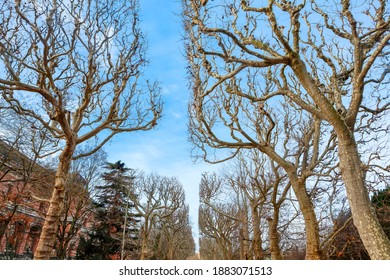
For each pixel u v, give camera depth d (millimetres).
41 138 19406
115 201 39812
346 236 14891
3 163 21375
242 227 26031
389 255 5457
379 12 8828
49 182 24859
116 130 14227
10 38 11609
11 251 25984
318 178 14773
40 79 11117
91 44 11883
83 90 14516
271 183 18594
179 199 35750
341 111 8383
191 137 15375
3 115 20219
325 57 10312
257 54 7801
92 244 37281
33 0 10570
